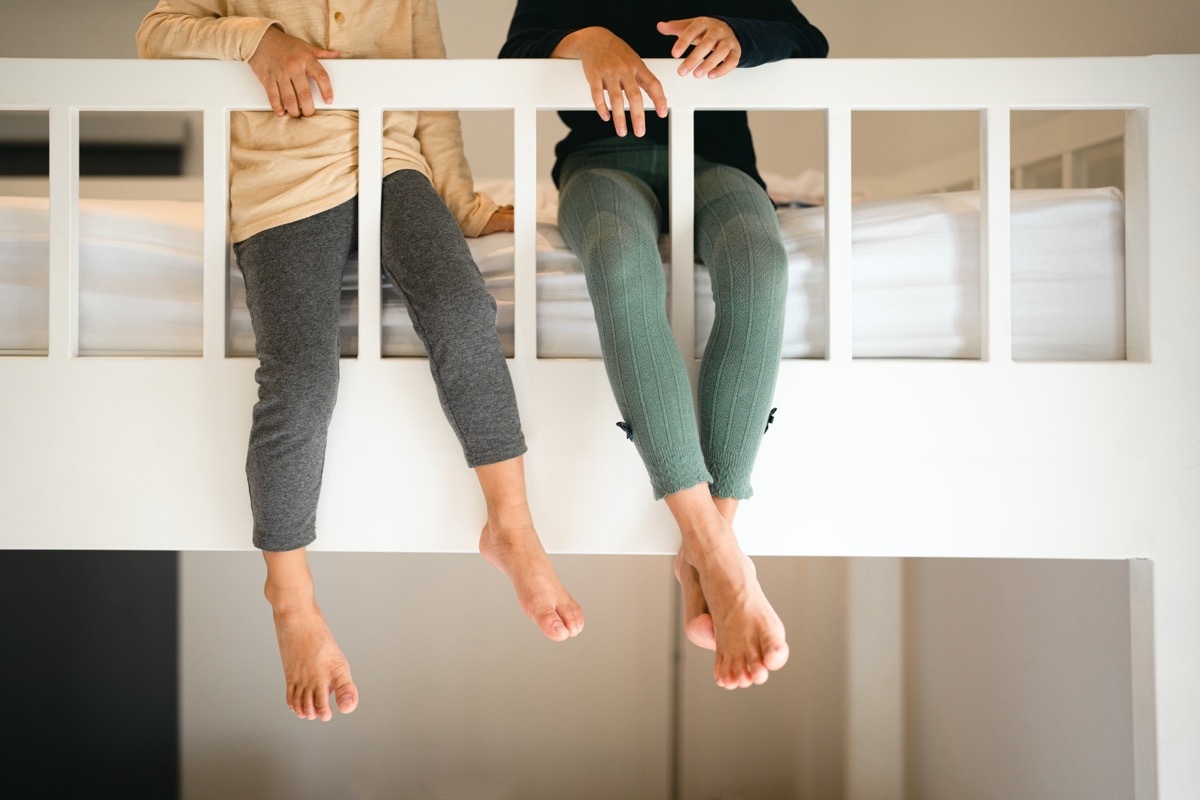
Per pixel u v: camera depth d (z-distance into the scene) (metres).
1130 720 1.35
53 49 2.30
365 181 1.06
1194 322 1.07
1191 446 1.07
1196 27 1.40
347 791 2.30
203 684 2.28
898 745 2.19
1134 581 1.11
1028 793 1.63
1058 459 1.07
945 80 1.06
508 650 2.35
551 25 1.27
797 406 1.08
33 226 1.11
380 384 1.08
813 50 1.18
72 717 2.16
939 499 1.08
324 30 1.10
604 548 1.08
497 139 2.43
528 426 1.08
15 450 1.08
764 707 2.34
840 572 2.27
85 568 2.19
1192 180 1.07
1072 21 1.65
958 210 1.11
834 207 1.07
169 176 2.34
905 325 1.10
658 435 0.96
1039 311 1.10
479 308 1.01
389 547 1.08
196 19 1.09
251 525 1.08
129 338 1.11
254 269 1.04
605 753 2.34
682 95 1.06
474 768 2.33
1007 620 1.72
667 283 1.16
